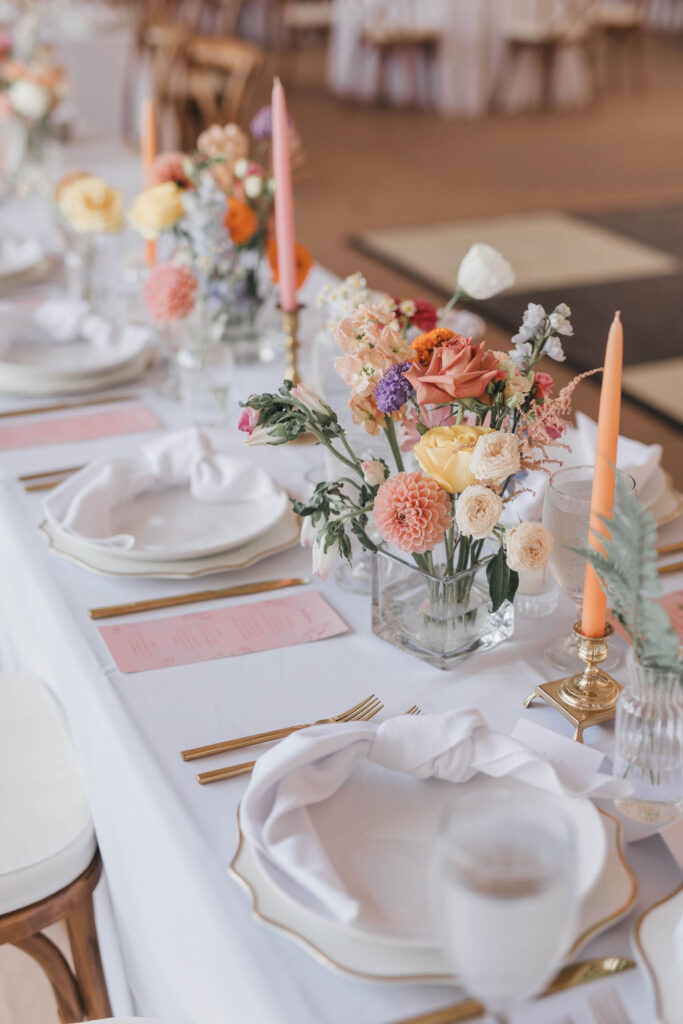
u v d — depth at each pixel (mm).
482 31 7559
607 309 4312
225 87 4027
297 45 9570
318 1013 693
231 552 1240
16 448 1553
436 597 1023
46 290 2262
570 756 902
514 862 577
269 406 962
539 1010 691
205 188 1673
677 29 10992
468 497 869
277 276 1665
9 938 1141
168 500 1360
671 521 1308
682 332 4086
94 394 1753
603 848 750
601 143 6957
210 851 828
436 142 6973
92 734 1055
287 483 1440
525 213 5578
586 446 1340
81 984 1241
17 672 1508
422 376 904
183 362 1626
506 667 1053
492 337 4016
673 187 6016
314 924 734
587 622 950
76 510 1262
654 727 815
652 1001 682
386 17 7602
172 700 1013
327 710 994
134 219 1759
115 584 1208
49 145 2857
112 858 1095
